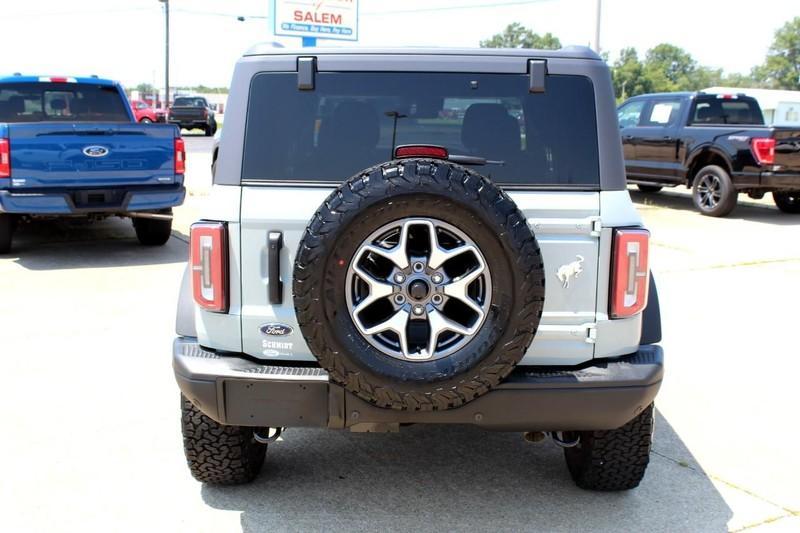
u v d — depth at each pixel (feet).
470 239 9.68
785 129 40.32
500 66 11.30
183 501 12.32
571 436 11.90
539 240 10.78
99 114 34.63
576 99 11.18
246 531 11.47
